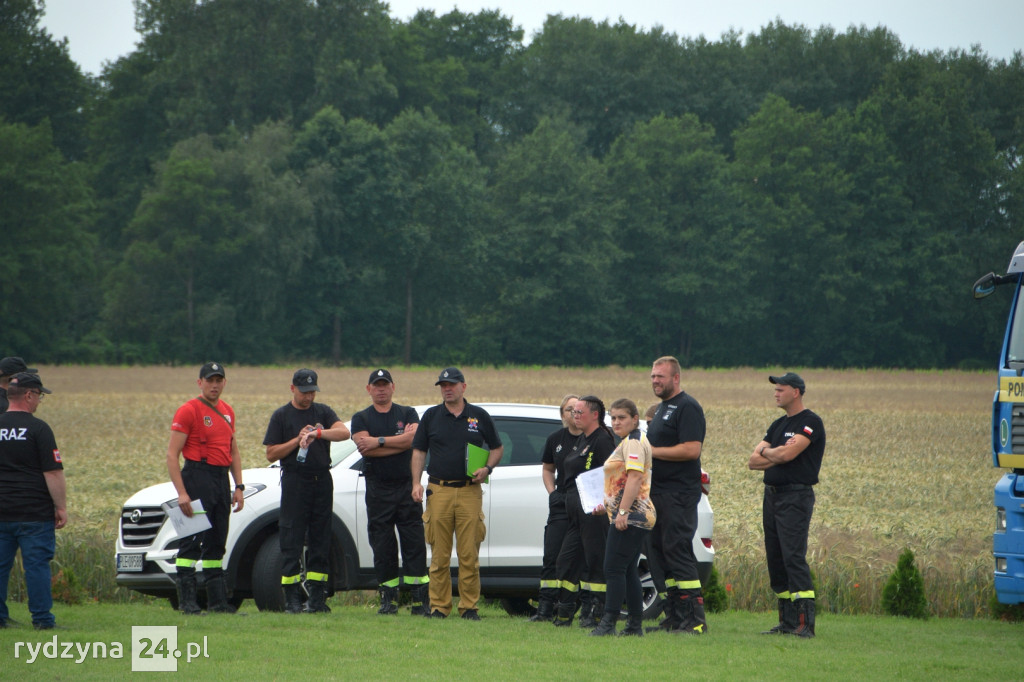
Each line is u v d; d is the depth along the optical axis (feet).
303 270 473.26
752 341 537.24
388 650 41.91
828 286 514.27
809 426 48.85
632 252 528.63
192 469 50.49
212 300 458.09
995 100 555.69
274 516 54.75
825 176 515.91
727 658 42.50
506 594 57.00
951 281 507.30
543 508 55.62
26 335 435.94
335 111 485.56
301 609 51.96
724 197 515.91
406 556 52.75
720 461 141.90
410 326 495.00
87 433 167.84
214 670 37.65
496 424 57.47
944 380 398.83
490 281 510.58
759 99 587.68
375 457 52.13
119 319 455.22
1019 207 515.50
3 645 41.91
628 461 46.29
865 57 588.50
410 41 561.43
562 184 504.43
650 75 579.07
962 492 118.01
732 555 77.41
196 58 500.74
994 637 54.08
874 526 93.09
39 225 431.43
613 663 40.55
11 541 45.80
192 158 452.76
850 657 44.09
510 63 618.03
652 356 525.75
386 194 472.85
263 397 254.47
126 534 54.95
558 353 516.32
